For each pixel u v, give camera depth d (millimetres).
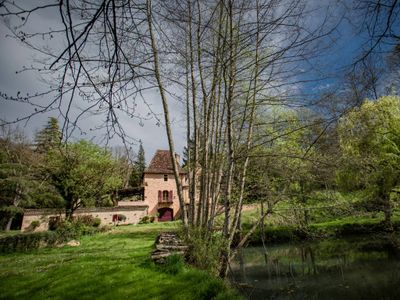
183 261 8438
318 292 11523
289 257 16812
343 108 6125
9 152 25641
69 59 2270
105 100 2668
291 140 7477
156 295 6742
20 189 26031
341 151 7320
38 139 26531
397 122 17078
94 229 29062
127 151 3188
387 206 8672
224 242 8094
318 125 6848
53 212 30500
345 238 19859
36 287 8328
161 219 45906
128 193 52000
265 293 11422
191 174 9344
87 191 27359
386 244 17281
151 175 47344
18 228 36656
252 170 8445
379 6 2910
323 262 15680
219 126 8836
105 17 2162
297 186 8031
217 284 6758
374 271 13688
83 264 10484
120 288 7352
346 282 12547
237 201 8289
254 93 7180
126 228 33281
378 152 15297
